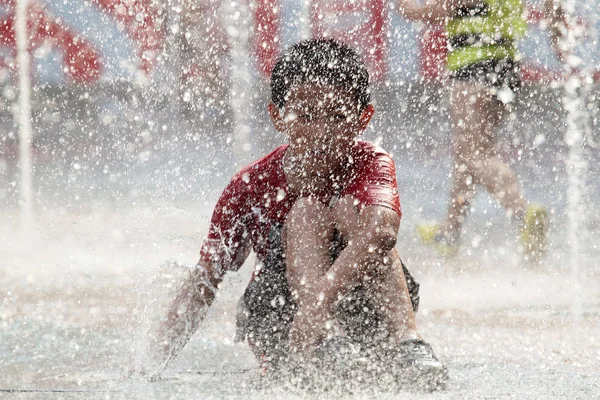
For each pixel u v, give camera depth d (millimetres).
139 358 7090
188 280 7469
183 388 6137
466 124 15945
